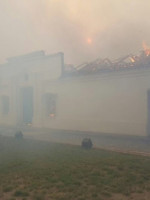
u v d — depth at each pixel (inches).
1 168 265.0
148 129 520.4
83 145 388.5
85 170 253.9
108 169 257.8
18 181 222.1
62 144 425.4
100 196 188.4
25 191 197.2
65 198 182.9
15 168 264.4
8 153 344.2
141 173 246.4
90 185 211.3
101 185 209.9
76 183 214.4
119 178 230.2
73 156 322.7
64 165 274.2
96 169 259.6
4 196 190.9
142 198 186.2
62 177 230.1
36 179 226.5
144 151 369.4
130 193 195.3
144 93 526.6
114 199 183.6
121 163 284.5
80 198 182.7
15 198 185.9
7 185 212.4
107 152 353.4
